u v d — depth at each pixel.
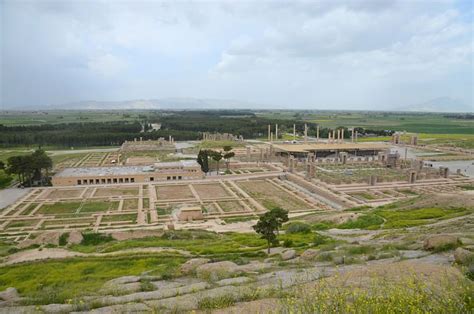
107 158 163.25
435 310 11.48
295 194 100.50
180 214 76.62
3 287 35.50
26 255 47.84
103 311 19.42
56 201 90.50
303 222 68.00
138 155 167.88
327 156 163.25
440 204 67.88
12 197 94.38
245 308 16.30
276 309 14.51
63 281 36.25
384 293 13.32
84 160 157.50
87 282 35.34
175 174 117.19
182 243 54.28
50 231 65.12
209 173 127.81
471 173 124.56
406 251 29.39
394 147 194.38
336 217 66.62
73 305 21.34
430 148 189.12
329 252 32.59
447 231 37.41
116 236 61.88
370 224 59.38
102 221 75.62
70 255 46.94
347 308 11.82
